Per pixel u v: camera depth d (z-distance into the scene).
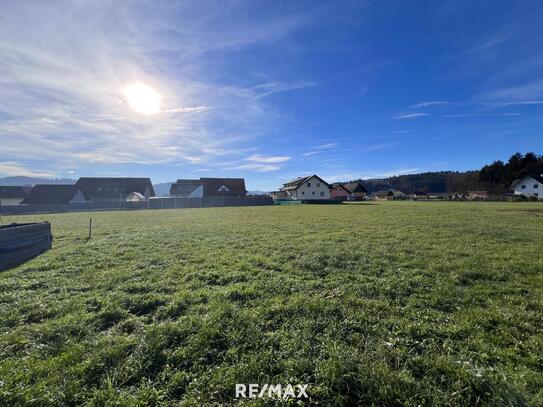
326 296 4.33
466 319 3.52
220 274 5.50
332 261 6.43
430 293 4.45
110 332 3.29
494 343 3.01
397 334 3.17
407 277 5.23
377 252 7.34
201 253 7.40
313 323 3.41
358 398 2.24
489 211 22.58
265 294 4.40
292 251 7.55
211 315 3.58
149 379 2.48
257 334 3.13
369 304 3.98
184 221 16.80
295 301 4.04
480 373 2.40
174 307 3.92
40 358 2.74
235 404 2.19
